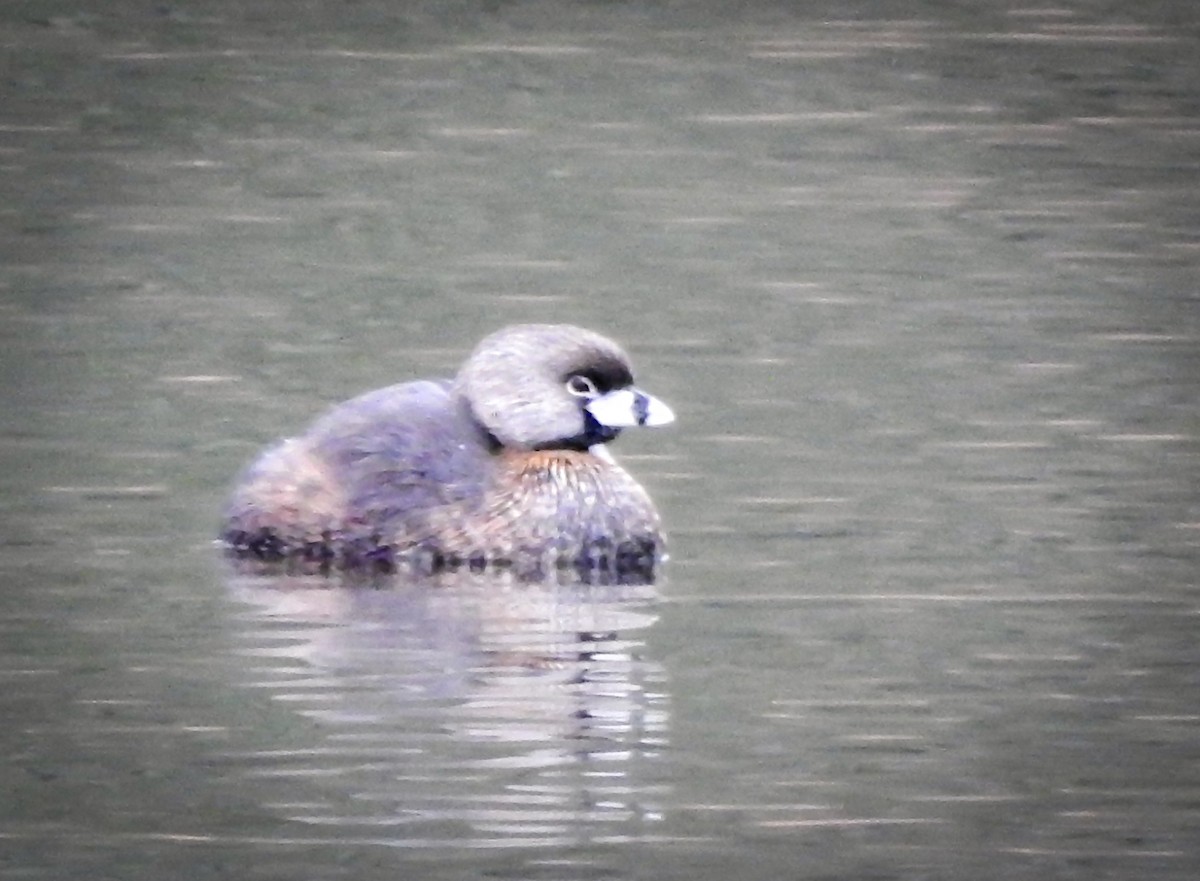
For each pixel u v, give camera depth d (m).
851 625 11.90
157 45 20.77
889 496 14.08
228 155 19.78
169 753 10.17
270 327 16.95
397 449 13.20
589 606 12.23
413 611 12.08
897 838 9.72
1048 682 11.15
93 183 19.20
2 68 20.34
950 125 20.28
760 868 9.30
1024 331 17.08
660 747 10.32
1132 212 19.08
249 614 11.95
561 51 20.77
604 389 13.34
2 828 9.68
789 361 16.59
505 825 9.55
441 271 18.08
